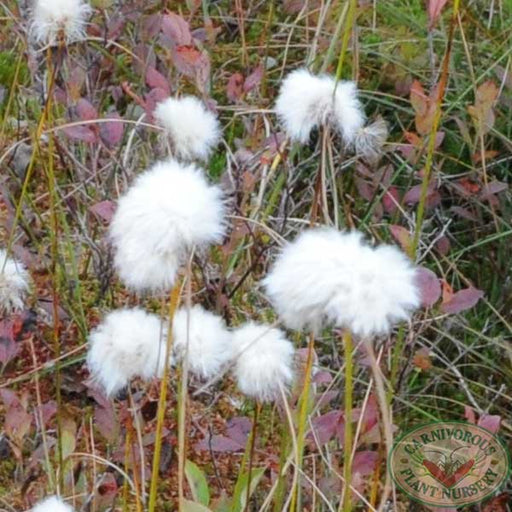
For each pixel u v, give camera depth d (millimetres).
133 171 1018
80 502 813
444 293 842
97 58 1121
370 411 785
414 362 872
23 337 957
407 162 1033
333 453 839
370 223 1058
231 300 982
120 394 878
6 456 881
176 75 1131
